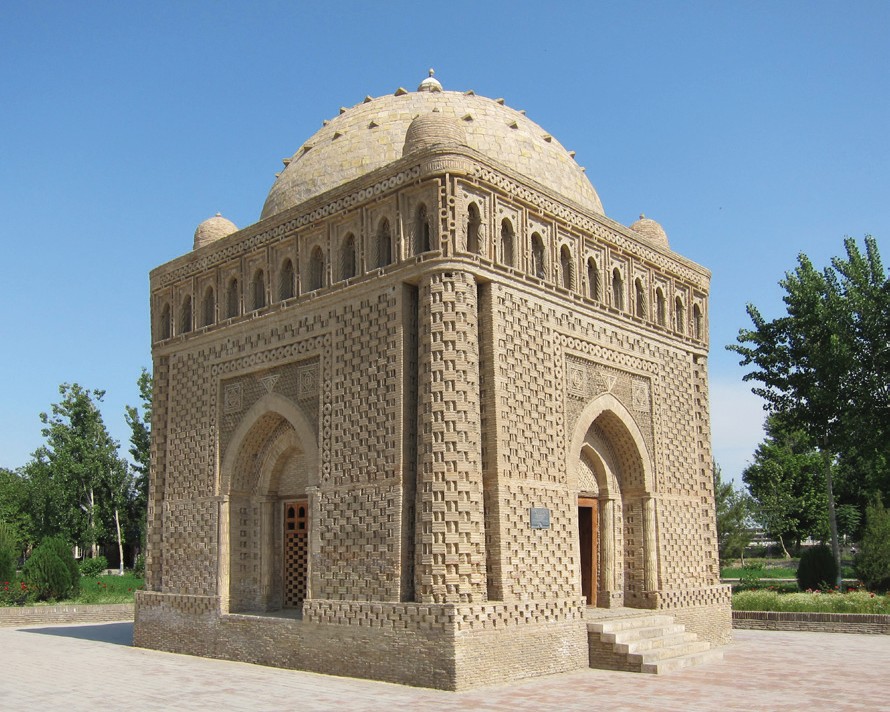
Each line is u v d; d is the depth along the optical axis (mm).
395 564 15750
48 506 55219
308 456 18188
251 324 20141
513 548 16062
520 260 17750
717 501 48906
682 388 22375
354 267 18297
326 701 13406
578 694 13906
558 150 21953
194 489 20938
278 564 20109
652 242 21891
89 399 58031
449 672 14383
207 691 14492
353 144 20875
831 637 22719
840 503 51156
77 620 29516
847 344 31141
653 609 19812
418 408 16094
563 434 17969
